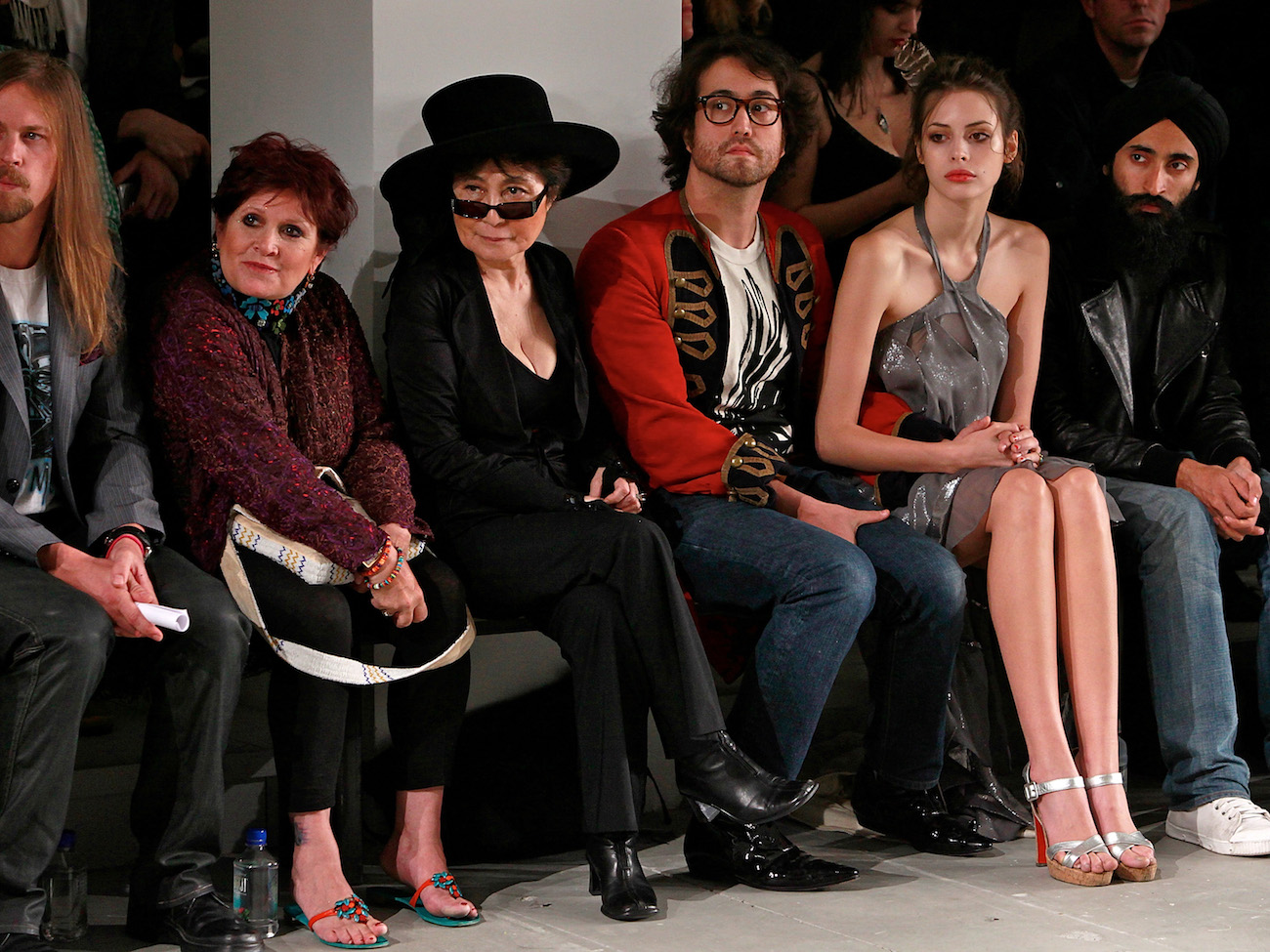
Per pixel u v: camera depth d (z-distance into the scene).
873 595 8.95
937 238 10.62
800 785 8.43
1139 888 8.66
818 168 13.05
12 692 7.02
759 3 13.11
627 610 8.33
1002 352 10.76
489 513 9.00
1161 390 11.83
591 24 11.34
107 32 12.43
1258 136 14.55
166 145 12.42
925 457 9.93
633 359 9.97
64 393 8.00
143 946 7.61
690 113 10.31
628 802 8.23
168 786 7.59
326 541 7.89
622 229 10.26
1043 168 13.76
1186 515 10.03
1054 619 9.23
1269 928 7.85
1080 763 9.23
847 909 8.25
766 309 10.49
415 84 10.45
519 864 9.34
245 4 11.29
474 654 10.62
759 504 9.64
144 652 8.88
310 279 8.70
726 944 7.61
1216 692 9.77
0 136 7.66
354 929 7.65
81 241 7.95
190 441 8.08
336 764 8.00
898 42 13.10
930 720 9.39
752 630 10.16
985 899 8.45
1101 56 13.92
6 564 7.43
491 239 9.23
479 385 9.16
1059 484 9.44
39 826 7.06
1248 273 13.02
